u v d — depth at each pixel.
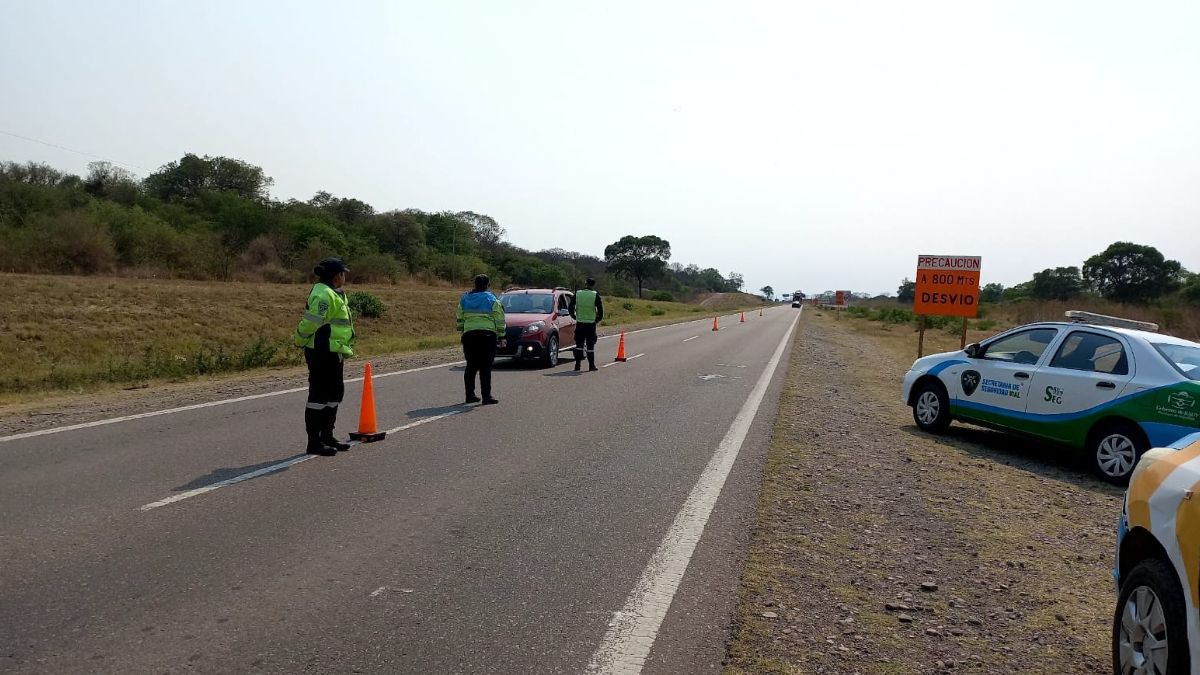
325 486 6.64
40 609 4.02
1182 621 2.89
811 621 4.22
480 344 11.51
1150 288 66.38
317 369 7.79
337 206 95.44
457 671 3.52
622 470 7.59
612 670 3.58
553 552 5.18
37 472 6.82
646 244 158.12
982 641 4.06
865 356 25.45
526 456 8.08
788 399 13.44
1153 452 3.67
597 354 22.09
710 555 5.24
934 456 9.02
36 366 19.95
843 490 7.18
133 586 4.37
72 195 48.66
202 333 27.61
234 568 4.69
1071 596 4.75
